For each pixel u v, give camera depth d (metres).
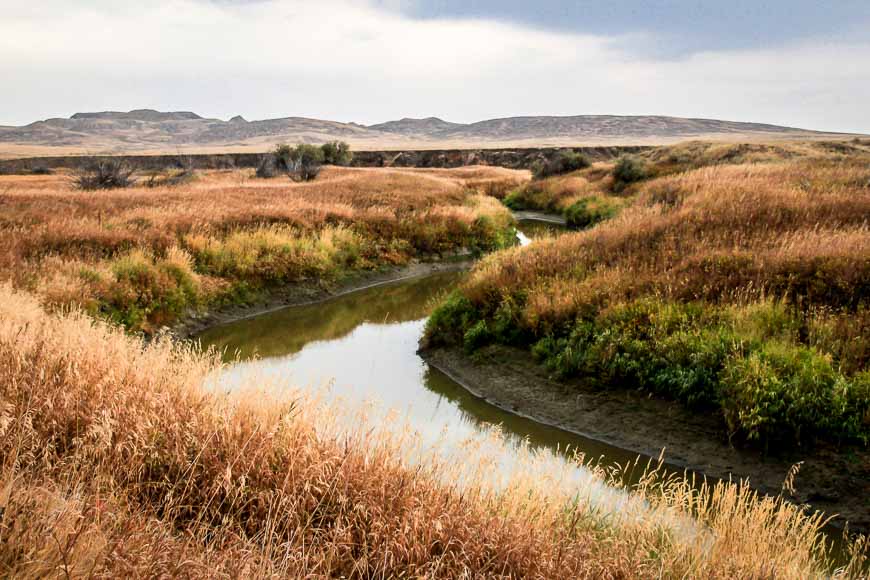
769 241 12.65
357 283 20.17
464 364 11.87
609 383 9.80
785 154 42.50
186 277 15.29
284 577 3.37
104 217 19.03
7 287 9.84
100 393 4.82
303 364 12.09
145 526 3.48
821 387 7.80
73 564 2.79
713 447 8.09
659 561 4.44
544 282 12.90
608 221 19.33
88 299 12.14
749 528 4.83
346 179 39.31
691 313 10.08
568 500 5.19
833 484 7.02
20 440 3.81
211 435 4.59
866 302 9.56
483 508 4.57
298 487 4.34
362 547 3.98
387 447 5.04
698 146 48.59
